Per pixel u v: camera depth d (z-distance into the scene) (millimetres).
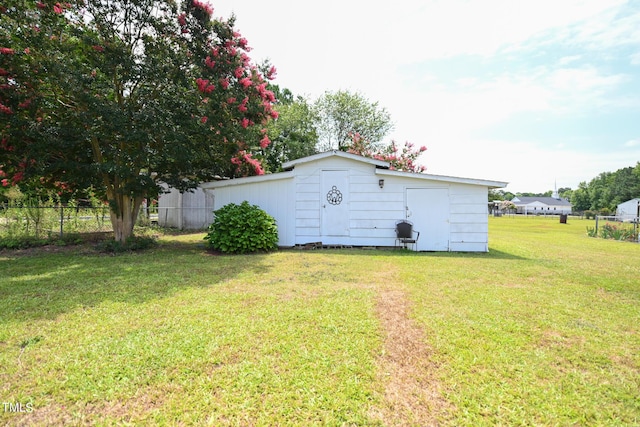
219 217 8992
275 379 2439
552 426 2002
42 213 10078
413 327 3465
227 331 3279
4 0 6809
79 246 9422
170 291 4715
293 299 4398
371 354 2855
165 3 8344
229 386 2355
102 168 7793
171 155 8438
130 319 3578
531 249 10234
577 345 3096
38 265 6582
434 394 2299
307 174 10508
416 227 10000
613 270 6625
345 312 3887
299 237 10516
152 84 8383
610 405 2211
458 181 9680
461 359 2787
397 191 10133
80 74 7098
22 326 3348
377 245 10234
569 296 4688
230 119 9195
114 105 7754
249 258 7863
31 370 2512
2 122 7031
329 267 6766
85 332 3217
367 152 20031
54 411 2068
